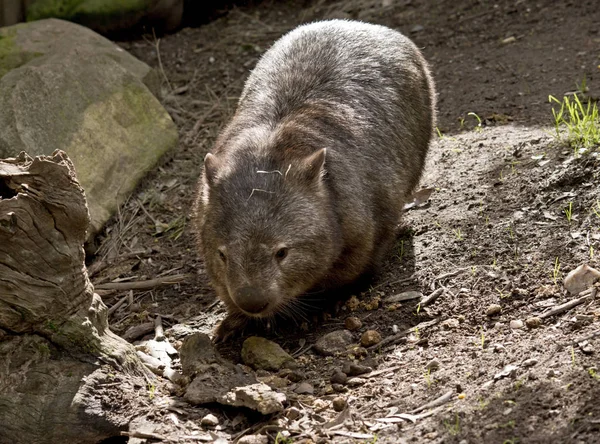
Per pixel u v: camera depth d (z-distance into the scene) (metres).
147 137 12.84
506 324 8.28
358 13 17.16
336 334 8.75
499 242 9.47
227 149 9.39
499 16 15.92
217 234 8.56
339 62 10.35
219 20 17.55
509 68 14.05
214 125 14.05
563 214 9.53
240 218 8.44
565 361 7.15
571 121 11.26
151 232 11.83
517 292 8.67
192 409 7.78
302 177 8.66
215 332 9.39
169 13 16.80
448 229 10.05
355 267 9.34
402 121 10.53
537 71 13.71
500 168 10.82
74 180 7.65
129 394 7.93
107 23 16.42
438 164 11.55
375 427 7.14
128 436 7.55
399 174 10.17
